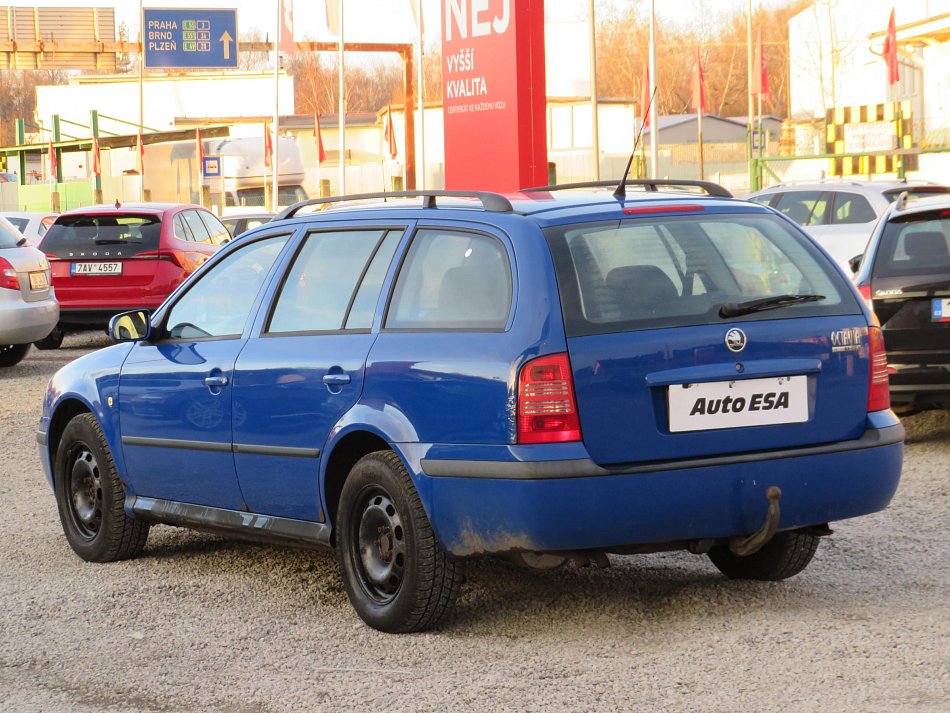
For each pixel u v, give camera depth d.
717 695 5.24
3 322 17.38
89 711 5.42
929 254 10.53
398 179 59.31
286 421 6.70
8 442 12.81
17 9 84.62
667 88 118.38
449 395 5.91
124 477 7.89
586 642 6.01
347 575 6.46
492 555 5.86
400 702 5.35
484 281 6.06
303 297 6.92
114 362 7.97
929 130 46.50
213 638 6.38
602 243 6.02
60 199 65.81
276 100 50.66
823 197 20.28
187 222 21.45
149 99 87.38
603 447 5.73
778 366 5.99
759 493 5.91
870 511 6.26
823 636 5.93
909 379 10.46
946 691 5.17
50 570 7.90
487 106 19.09
